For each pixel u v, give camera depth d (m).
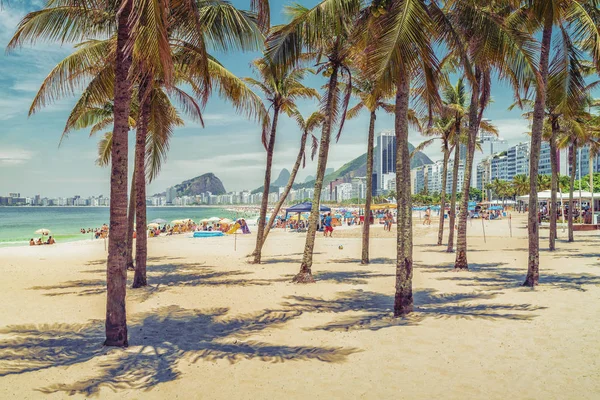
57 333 7.92
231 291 12.00
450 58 12.26
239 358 6.38
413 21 7.32
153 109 13.82
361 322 8.36
